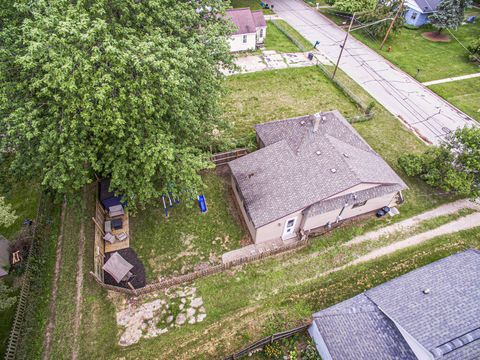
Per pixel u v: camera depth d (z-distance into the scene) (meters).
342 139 25.52
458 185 24.78
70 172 17.48
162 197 23.45
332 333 16.52
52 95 15.45
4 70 16.47
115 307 19.66
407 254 23.06
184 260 22.41
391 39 51.97
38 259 20.91
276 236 23.72
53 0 16.05
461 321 14.99
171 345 18.22
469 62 46.53
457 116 36.56
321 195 21.50
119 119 15.02
